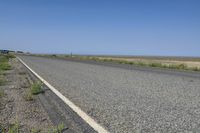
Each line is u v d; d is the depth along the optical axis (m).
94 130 4.39
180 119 5.20
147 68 24.69
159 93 8.66
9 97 7.82
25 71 19.14
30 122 4.94
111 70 20.98
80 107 6.29
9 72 18.16
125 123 4.86
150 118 5.27
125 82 12.06
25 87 10.27
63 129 4.44
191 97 7.91
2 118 5.24
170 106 6.49
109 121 5.00
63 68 23.38
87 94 8.38
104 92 8.84
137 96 8.02
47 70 20.42
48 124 4.79
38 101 7.10
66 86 10.46
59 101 7.06
